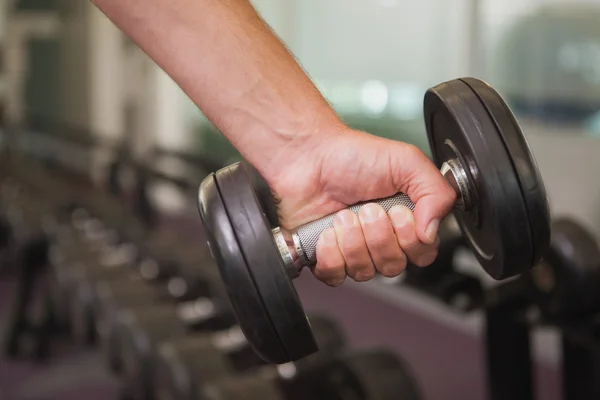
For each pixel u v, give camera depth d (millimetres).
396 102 3604
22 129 4746
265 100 707
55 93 5898
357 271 708
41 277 3600
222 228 654
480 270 2578
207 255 2277
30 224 2750
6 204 3084
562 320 1229
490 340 1360
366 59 3770
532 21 2840
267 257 647
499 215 655
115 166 3400
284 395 1380
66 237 2604
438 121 730
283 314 649
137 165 3158
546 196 661
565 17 2703
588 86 2648
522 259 680
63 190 3494
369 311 3412
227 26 692
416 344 2986
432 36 3340
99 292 1896
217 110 712
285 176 723
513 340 1334
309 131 713
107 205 3141
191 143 5520
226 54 692
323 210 733
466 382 2600
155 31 692
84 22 5836
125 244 2619
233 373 1401
